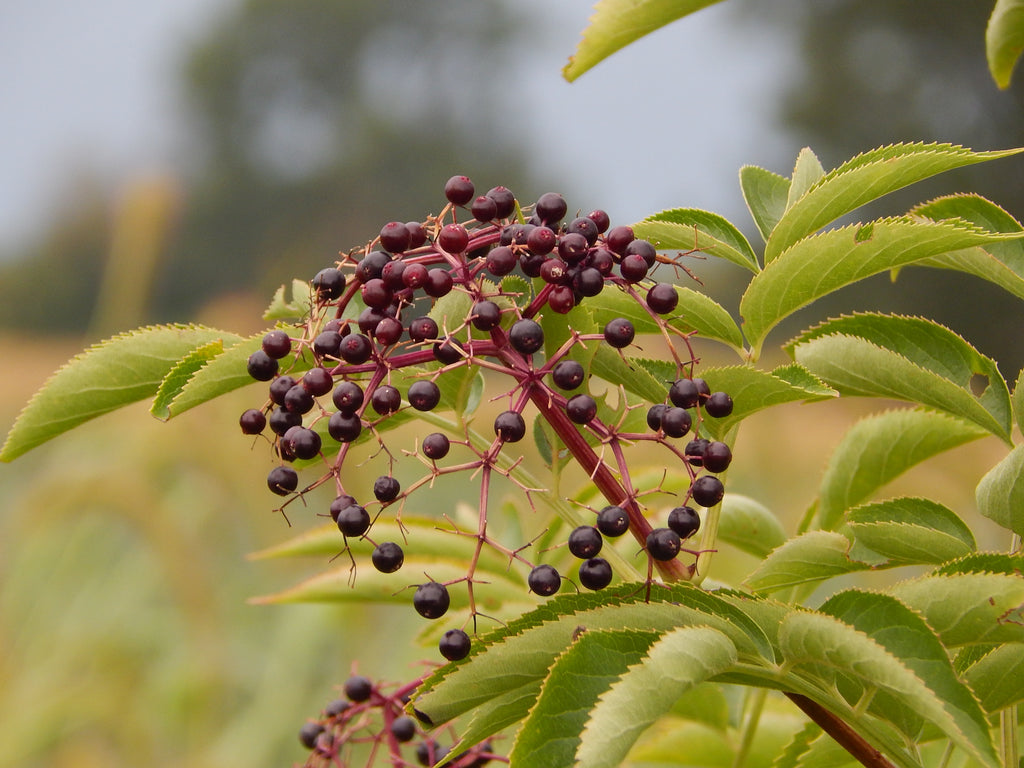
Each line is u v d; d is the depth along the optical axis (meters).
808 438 1.55
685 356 0.67
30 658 1.54
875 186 0.65
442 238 0.63
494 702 0.61
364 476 1.08
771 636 0.61
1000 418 0.67
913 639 0.59
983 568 0.62
